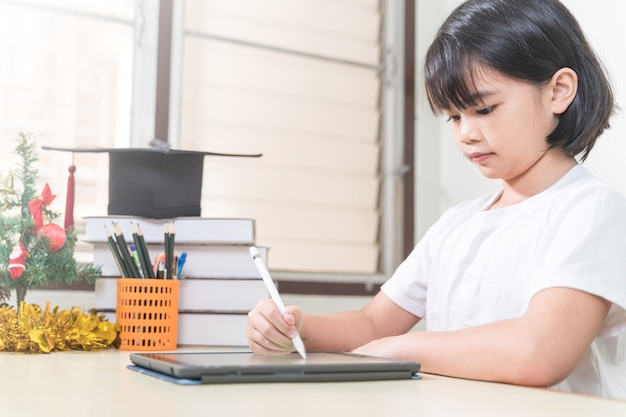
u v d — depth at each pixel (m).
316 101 2.15
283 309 0.86
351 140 2.19
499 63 0.90
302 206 2.10
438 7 2.30
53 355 0.99
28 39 1.76
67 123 1.80
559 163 1.00
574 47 0.96
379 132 2.24
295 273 2.04
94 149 1.33
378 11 2.25
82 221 1.79
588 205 0.88
